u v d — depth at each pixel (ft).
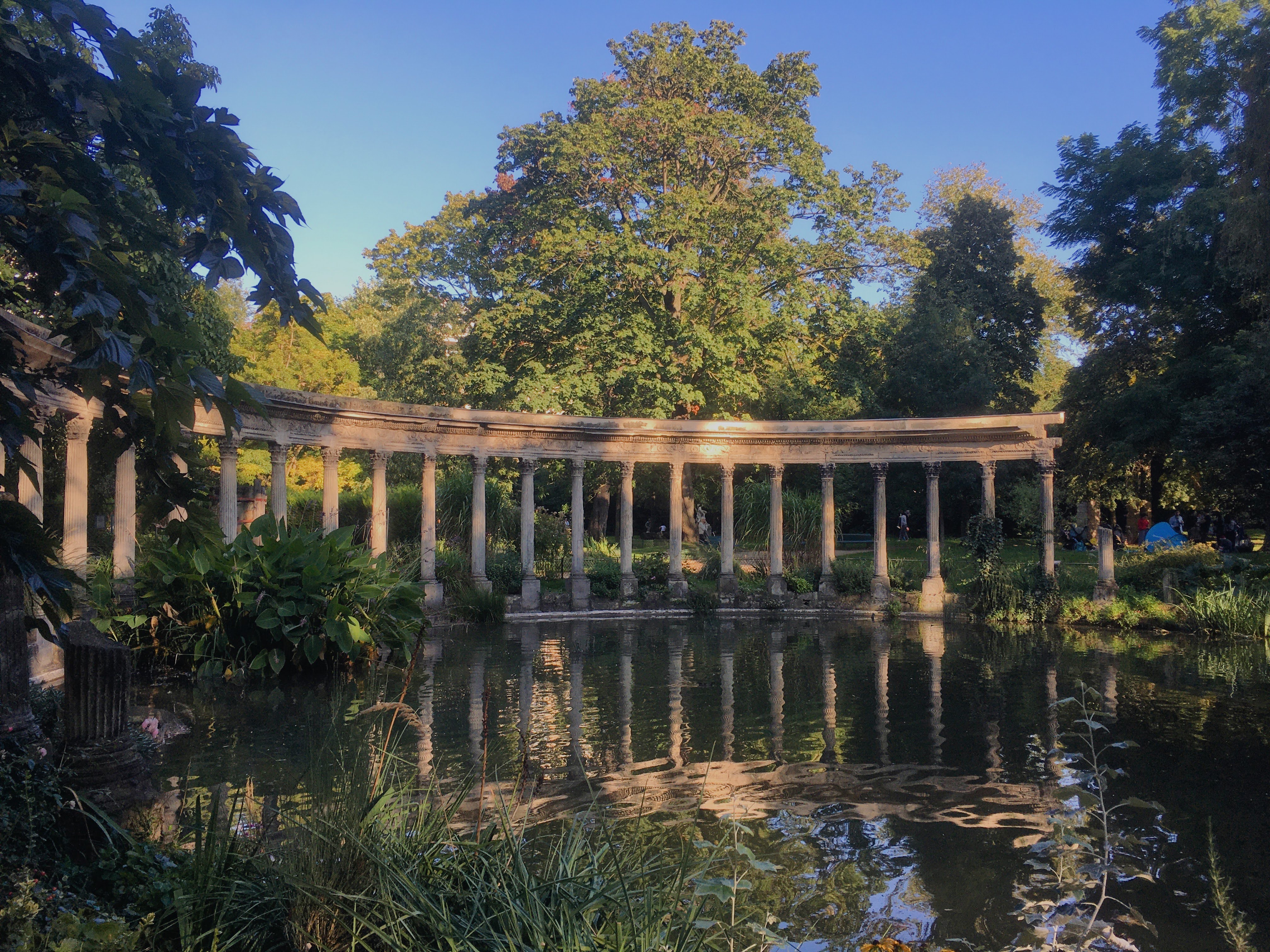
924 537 175.11
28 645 30.30
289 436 81.92
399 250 166.71
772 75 135.85
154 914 17.54
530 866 22.44
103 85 16.20
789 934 21.40
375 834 18.92
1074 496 151.43
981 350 148.87
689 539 140.26
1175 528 136.36
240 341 154.71
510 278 120.57
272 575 55.11
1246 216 91.56
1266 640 73.05
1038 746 39.73
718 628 85.97
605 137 123.65
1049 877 25.07
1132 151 125.29
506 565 101.14
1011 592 90.02
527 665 61.98
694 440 103.60
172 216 17.99
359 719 42.29
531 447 98.17
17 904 15.49
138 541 61.87
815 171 126.93
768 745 39.99
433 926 16.60
